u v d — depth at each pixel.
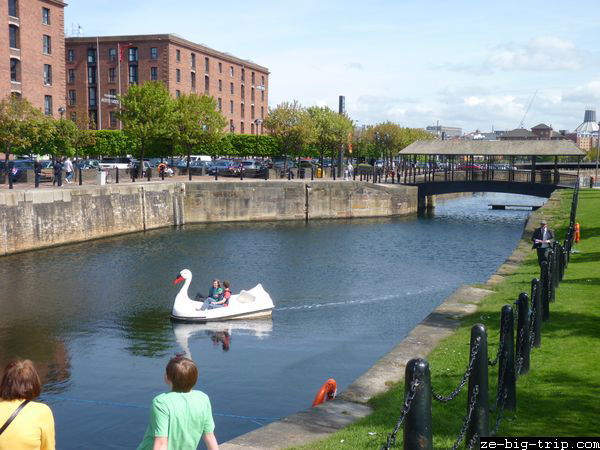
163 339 20.12
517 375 9.88
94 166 60.22
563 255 18.83
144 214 47.94
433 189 66.31
